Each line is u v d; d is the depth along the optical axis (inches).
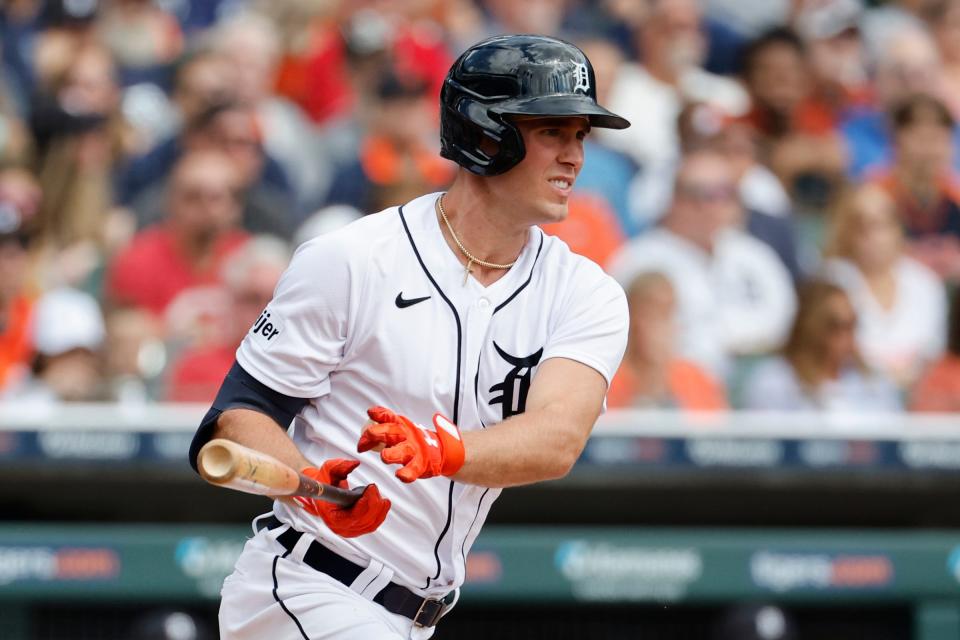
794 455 933.8
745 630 871.1
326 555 398.0
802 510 976.3
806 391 949.8
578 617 941.8
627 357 944.3
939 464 941.8
